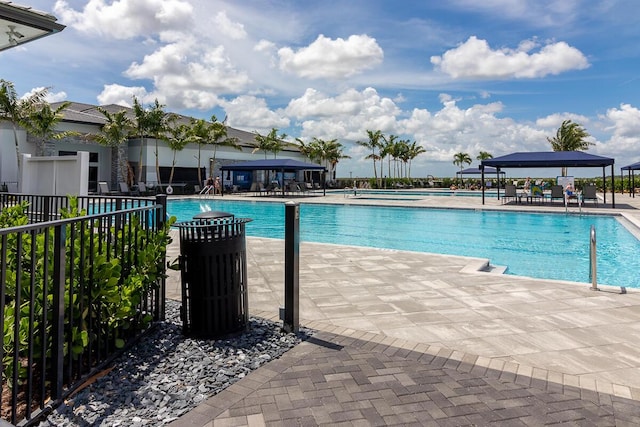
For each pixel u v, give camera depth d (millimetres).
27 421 2082
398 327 3686
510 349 3188
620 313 4074
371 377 2678
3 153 22578
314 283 5289
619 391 2508
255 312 4172
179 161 30734
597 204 19281
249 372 2760
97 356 2775
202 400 2381
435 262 6664
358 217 17172
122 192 25188
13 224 4094
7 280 2643
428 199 24141
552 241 11352
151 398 2404
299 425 2113
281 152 41250
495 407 2301
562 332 3559
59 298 2311
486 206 18031
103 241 3238
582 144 39969
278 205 22438
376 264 6488
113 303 2896
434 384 2580
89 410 2266
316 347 3205
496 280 5445
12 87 20594
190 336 3414
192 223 3570
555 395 2451
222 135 31203
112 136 25422
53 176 10672
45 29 3631
